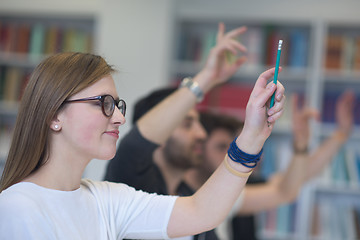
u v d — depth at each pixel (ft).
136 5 10.96
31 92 2.80
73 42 11.54
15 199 2.58
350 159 10.67
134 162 4.21
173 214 3.21
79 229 2.83
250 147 2.93
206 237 4.82
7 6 11.89
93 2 11.54
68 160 2.84
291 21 11.05
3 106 11.63
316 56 10.65
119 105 3.11
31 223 2.53
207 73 4.66
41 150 2.76
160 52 10.82
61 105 2.76
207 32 12.07
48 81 2.76
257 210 7.39
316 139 10.54
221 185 3.05
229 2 11.18
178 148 5.08
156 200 3.34
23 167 2.76
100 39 11.01
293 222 10.50
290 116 10.85
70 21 12.51
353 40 10.71
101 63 2.96
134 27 10.93
